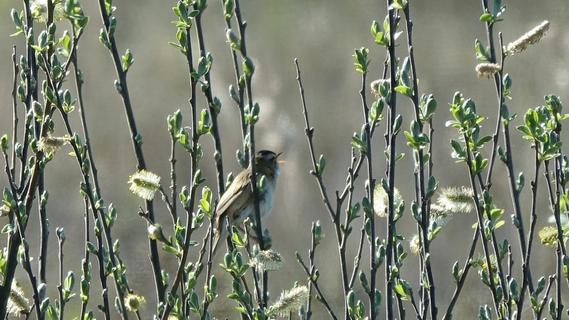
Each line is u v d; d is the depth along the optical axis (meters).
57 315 6.45
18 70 7.11
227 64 22.22
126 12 24.33
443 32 23.44
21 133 14.63
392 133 6.02
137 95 21.77
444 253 14.85
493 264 6.39
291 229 17.45
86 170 6.24
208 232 6.15
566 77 20.94
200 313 6.01
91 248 6.32
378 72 22.84
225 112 20.16
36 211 16.34
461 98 6.23
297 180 18.47
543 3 23.42
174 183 6.20
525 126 6.16
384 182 6.07
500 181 15.77
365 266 15.12
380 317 11.34
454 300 6.16
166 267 13.93
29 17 6.53
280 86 22.41
